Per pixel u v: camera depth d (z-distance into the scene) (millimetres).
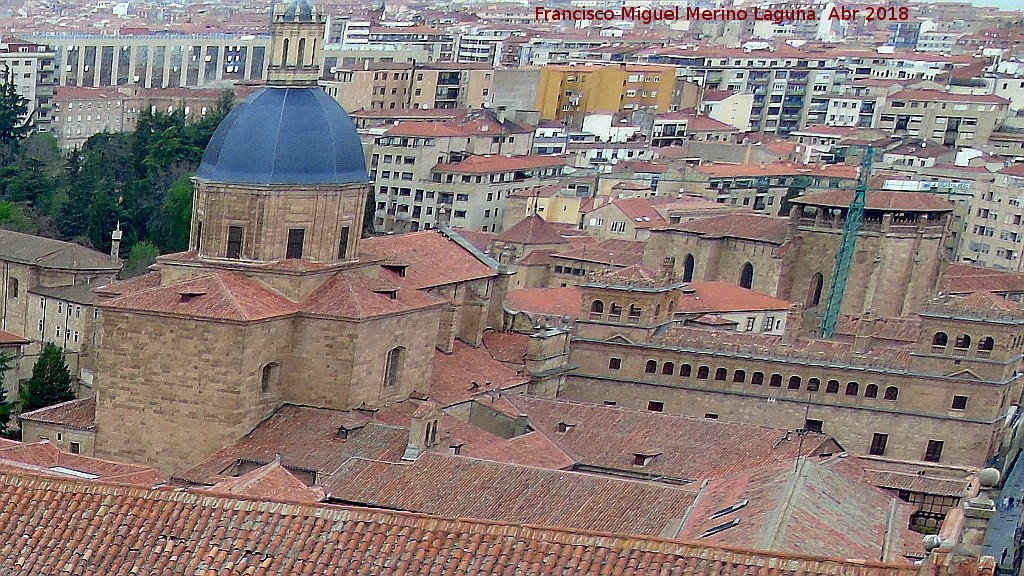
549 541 152750
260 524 157125
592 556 151250
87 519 159375
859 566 148750
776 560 149750
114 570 155125
